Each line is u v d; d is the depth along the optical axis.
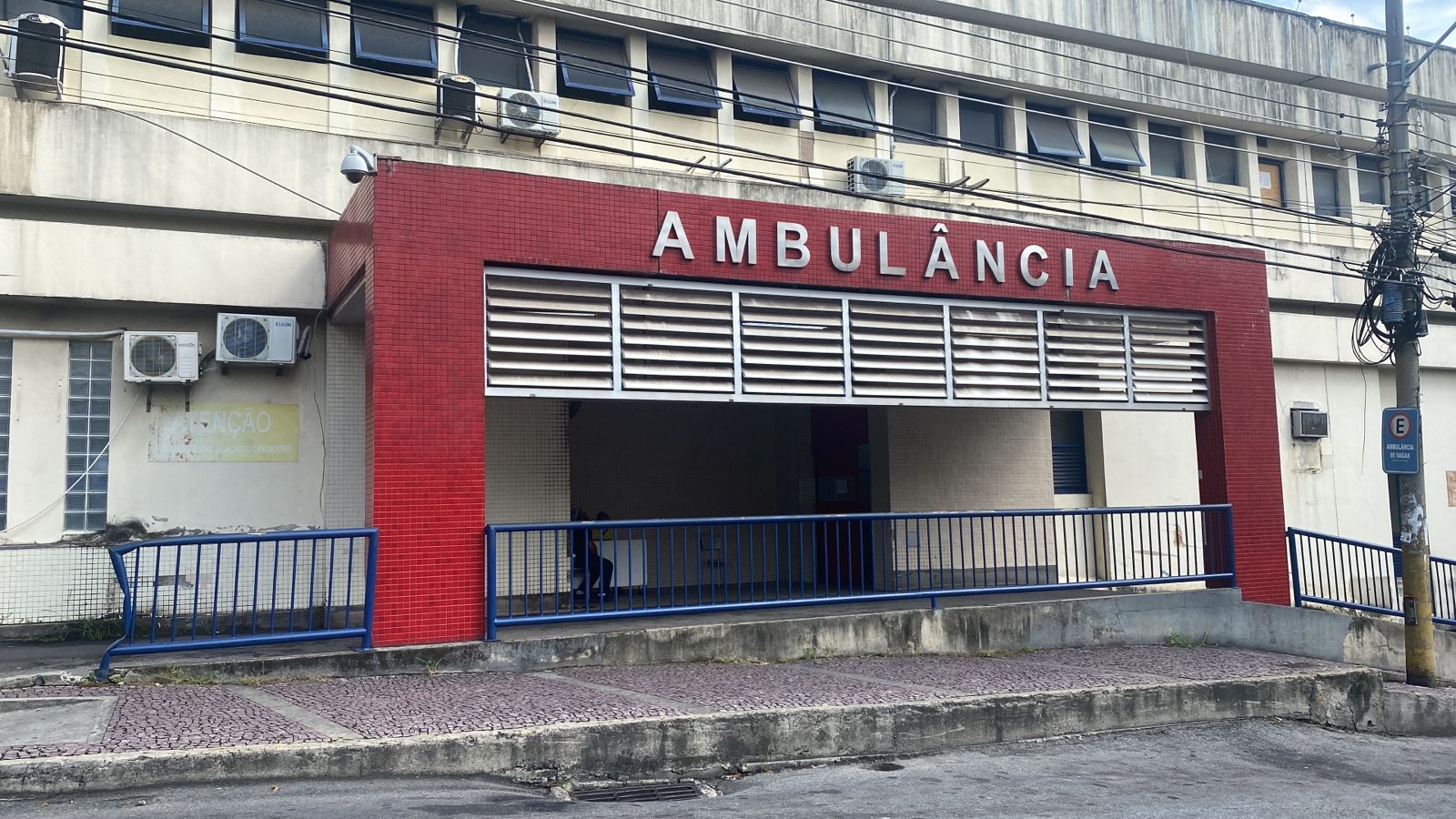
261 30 12.73
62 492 11.05
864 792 7.04
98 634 10.90
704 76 15.18
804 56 15.73
